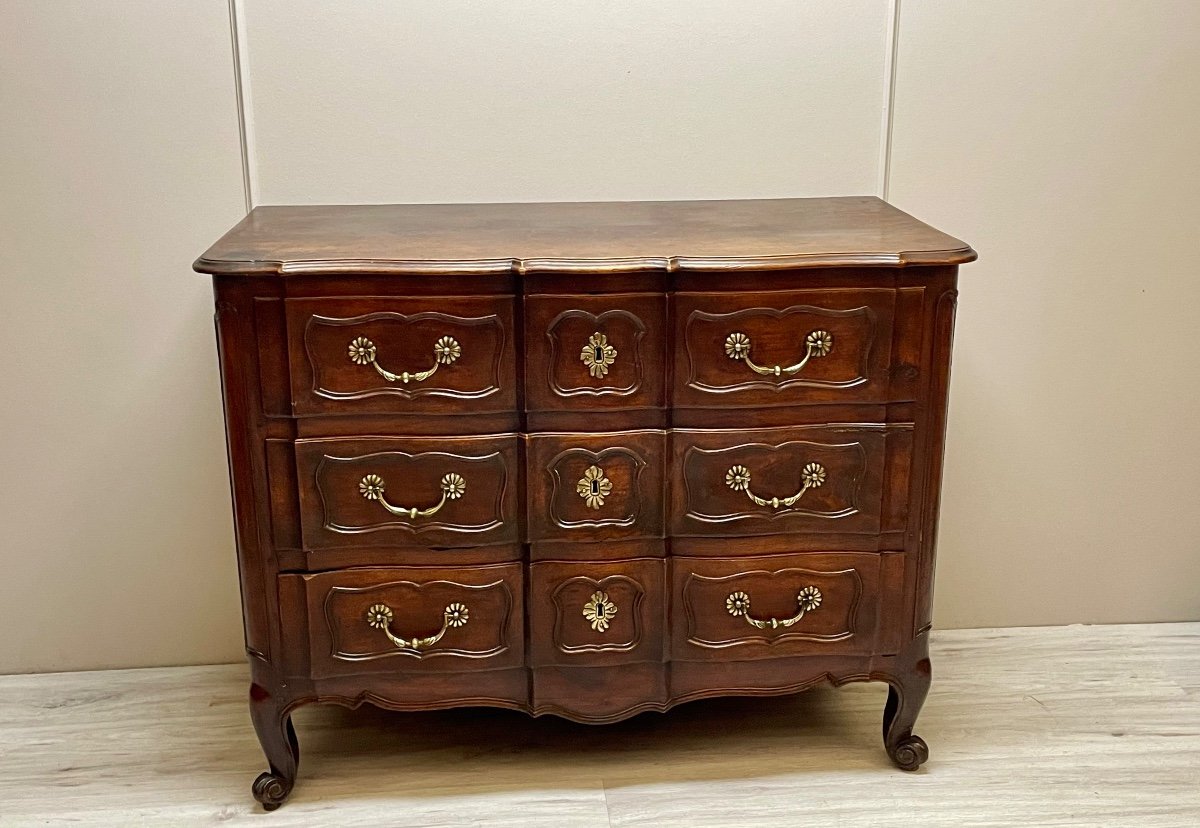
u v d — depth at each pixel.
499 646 1.76
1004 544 2.33
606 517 1.70
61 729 2.04
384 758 1.94
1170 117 2.12
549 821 1.76
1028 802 1.80
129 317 2.09
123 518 2.19
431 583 1.72
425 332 1.61
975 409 2.25
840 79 2.08
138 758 1.95
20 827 1.76
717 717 2.05
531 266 1.57
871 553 1.76
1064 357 2.23
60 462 2.15
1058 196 2.15
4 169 2.00
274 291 1.59
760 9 2.03
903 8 2.04
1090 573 2.35
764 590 1.76
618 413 1.67
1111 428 2.27
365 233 1.77
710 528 1.72
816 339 1.65
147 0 1.95
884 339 1.66
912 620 1.80
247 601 1.72
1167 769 1.89
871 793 1.83
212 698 2.14
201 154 2.03
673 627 1.77
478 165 2.08
